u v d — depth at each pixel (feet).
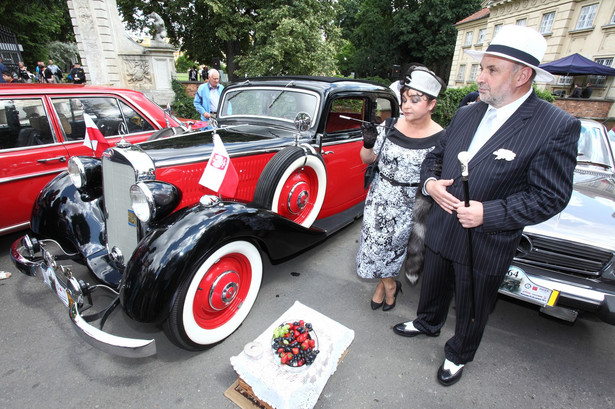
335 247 12.50
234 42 57.00
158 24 38.65
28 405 5.95
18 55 62.64
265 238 7.37
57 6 79.10
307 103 10.53
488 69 4.95
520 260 7.69
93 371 6.72
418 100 6.29
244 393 6.23
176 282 5.95
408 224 7.55
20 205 10.89
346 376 6.87
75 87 12.42
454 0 98.84
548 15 61.62
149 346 5.74
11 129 10.73
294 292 9.63
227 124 11.68
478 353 7.69
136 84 40.09
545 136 4.76
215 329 7.21
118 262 7.87
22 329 7.79
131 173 7.11
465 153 4.65
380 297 9.01
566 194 4.79
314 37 43.83
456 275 6.12
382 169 7.38
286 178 8.68
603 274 6.98
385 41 112.98
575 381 7.01
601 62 54.19
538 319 9.03
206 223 6.30
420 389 6.64
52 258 7.09
